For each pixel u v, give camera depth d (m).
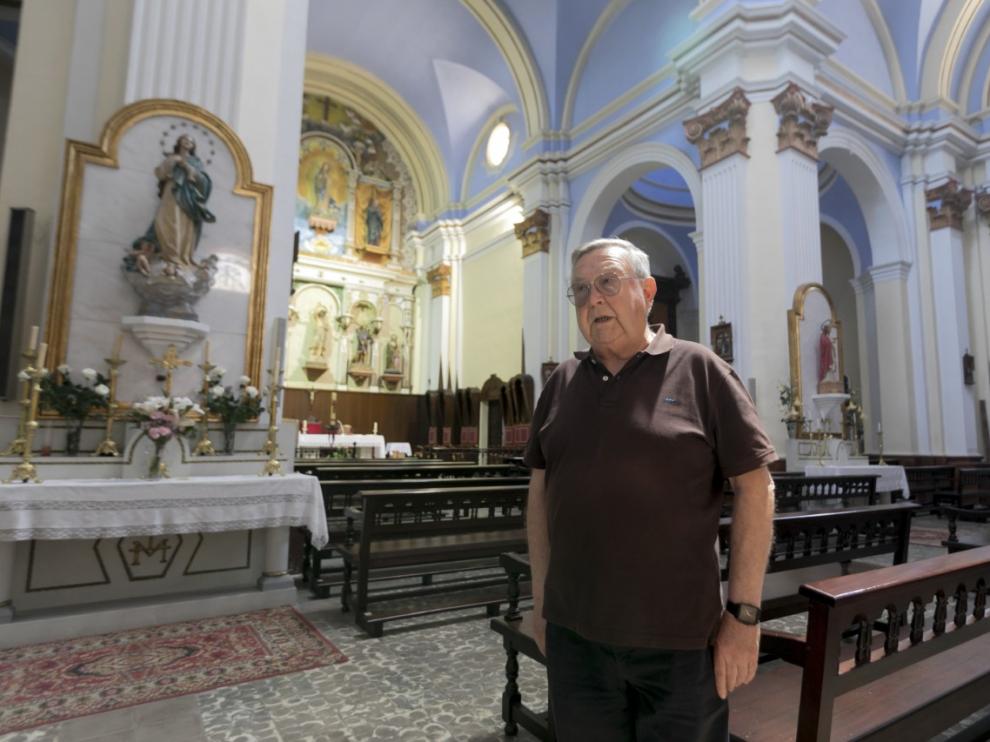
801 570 3.77
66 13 4.77
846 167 11.06
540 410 1.67
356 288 16.72
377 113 17.19
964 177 11.89
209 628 3.76
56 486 3.41
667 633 1.26
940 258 11.23
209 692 2.84
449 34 13.82
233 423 4.50
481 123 15.76
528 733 2.50
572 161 12.40
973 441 10.72
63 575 3.77
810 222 8.55
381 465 7.16
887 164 11.38
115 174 4.46
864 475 6.94
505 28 12.52
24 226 4.27
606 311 1.43
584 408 1.44
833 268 14.76
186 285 4.48
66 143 4.32
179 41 4.88
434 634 3.72
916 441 10.89
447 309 16.08
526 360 12.52
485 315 15.03
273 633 3.68
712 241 8.82
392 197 17.75
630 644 1.27
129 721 2.55
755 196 8.58
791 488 6.23
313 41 15.08
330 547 4.54
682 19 10.39
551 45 12.28
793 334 8.03
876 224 11.45
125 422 4.17
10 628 3.41
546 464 1.54
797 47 8.73
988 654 2.30
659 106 10.44
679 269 15.97
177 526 3.72
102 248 4.38
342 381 16.19
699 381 1.38
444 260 16.22
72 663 3.17
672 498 1.30
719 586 1.32
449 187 16.52
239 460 4.37
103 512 3.51
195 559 4.17
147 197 4.55
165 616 3.86
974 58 11.70
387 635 3.70
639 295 1.46
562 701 1.42
